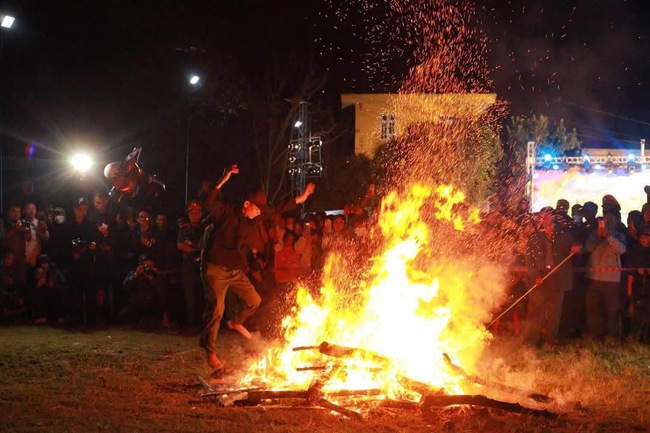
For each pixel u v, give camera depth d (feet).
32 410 25.03
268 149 115.34
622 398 27.63
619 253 41.52
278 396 25.90
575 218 47.01
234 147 108.47
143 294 47.55
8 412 24.73
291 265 41.96
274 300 41.27
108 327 45.91
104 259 49.42
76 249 48.88
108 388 28.50
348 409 24.80
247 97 99.81
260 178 113.80
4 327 45.50
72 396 27.07
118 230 50.67
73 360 34.27
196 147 95.25
